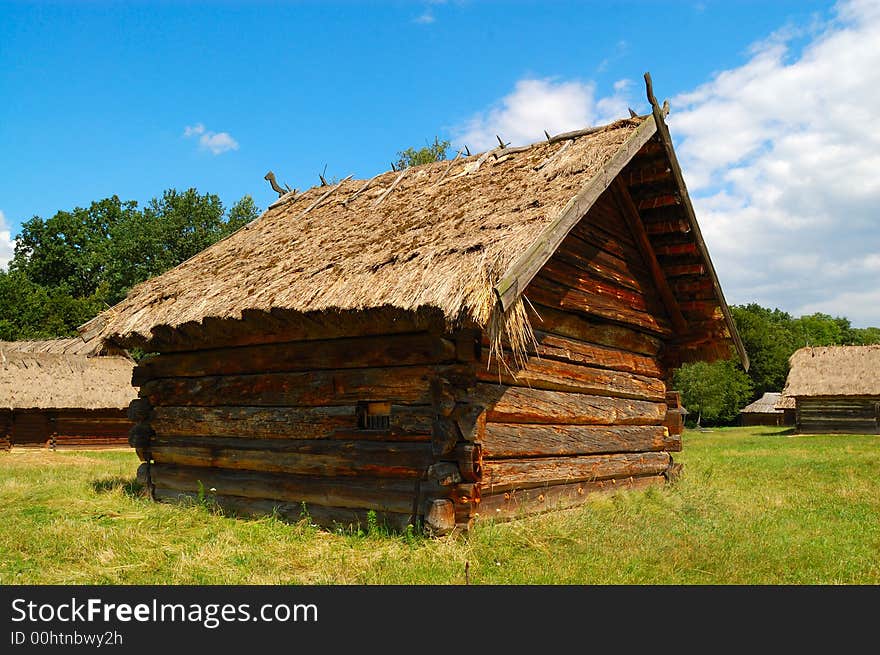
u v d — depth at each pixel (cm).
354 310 696
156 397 1045
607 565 657
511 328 674
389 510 769
